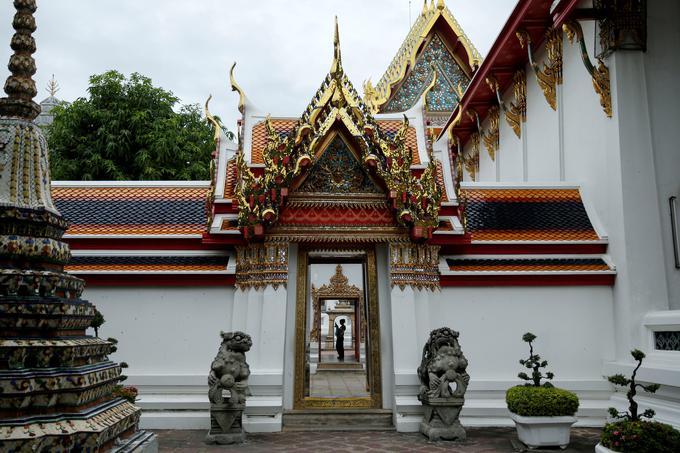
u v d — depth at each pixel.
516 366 11.09
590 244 11.81
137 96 25.70
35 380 4.73
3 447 4.36
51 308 4.99
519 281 11.35
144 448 5.65
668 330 10.22
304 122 10.52
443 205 11.65
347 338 22.05
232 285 11.10
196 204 12.34
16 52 5.73
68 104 26.66
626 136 11.67
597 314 11.43
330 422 10.28
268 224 10.48
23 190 5.40
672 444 6.47
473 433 9.81
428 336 10.77
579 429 10.32
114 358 10.72
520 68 18.30
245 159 11.93
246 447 8.71
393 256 10.91
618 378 7.25
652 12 12.28
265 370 10.23
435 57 26.88
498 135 21.12
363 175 11.02
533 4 14.77
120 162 25.08
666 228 11.39
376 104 24.97
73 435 4.62
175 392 10.56
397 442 9.09
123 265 11.05
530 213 12.54
